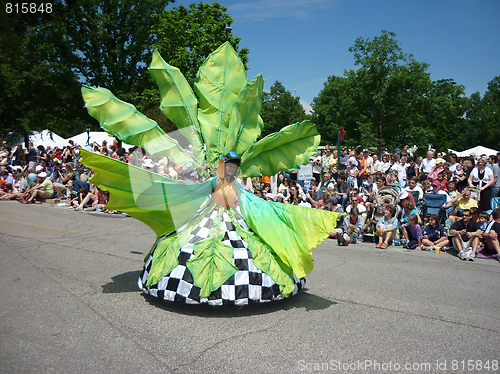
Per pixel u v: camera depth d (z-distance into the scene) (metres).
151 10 27.12
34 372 2.59
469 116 71.25
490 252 6.82
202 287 3.54
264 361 2.86
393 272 5.62
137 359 2.83
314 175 12.55
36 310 3.71
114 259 5.79
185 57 21.20
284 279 3.88
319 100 49.84
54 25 24.27
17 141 22.88
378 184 8.84
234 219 4.02
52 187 12.81
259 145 4.44
